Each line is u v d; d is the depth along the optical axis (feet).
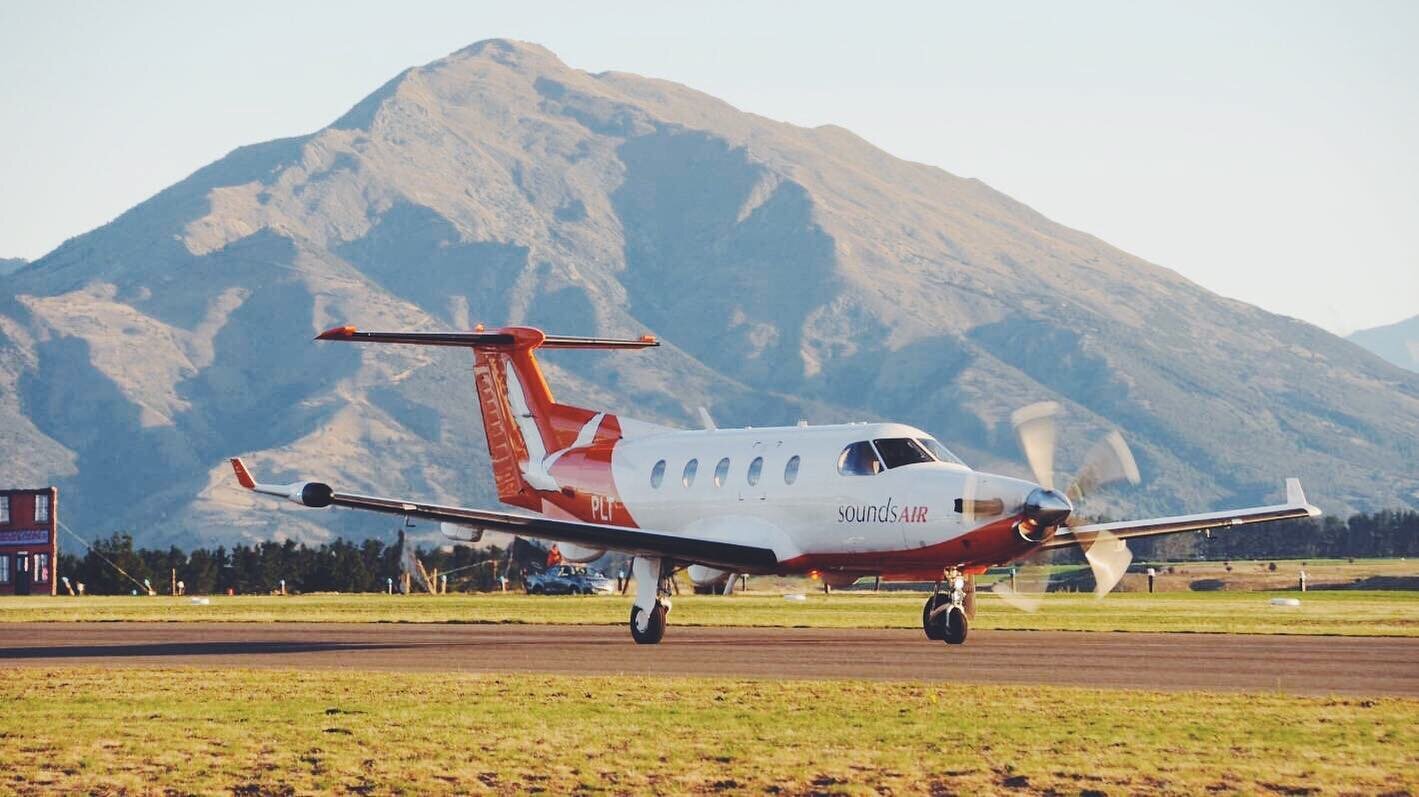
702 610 564.71
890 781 177.17
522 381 432.25
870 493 345.51
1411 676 269.85
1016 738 200.75
